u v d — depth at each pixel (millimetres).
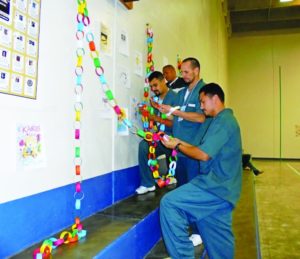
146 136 2230
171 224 1975
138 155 2889
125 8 2676
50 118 1725
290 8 10602
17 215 1496
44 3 1672
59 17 1794
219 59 9102
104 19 2309
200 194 2025
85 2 1991
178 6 4543
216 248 2094
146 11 3191
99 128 2240
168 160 3111
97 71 2123
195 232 2539
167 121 2863
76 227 1713
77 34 1961
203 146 2041
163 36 3771
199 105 2561
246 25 11906
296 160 11398
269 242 3291
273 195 5582
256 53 11938
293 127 11484
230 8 10109
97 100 2207
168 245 1987
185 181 2770
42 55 1659
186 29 5008
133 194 2791
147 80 3127
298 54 11477
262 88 11844
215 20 8508
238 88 12102
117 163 2520
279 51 11688
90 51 2094
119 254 1706
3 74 1403
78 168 1896
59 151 1800
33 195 1599
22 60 1512
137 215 2150
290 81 11555
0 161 1400
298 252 3014
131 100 2781
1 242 1406
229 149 2104
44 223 1676
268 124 11742
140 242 2029
